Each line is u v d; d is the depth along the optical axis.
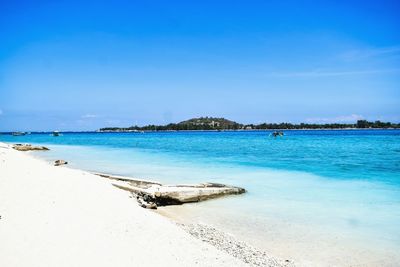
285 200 17.75
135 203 14.87
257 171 28.27
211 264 8.11
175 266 7.57
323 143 72.12
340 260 10.12
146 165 32.72
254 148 57.53
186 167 30.97
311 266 9.69
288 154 44.53
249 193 19.52
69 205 10.85
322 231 12.72
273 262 9.83
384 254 10.57
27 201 10.54
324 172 27.70
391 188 20.92
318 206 16.44
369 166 31.22
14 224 8.40
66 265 6.70
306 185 21.91
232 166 31.62
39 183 13.46
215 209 16.00
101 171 28.25
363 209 15.87
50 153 49.50
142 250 8.16
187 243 9.37
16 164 18.89
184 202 17.09
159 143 81.50
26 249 7.13
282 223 13.71
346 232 12.62
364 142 74.06
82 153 49.22
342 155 42.25
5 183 12.62
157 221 11.10
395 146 59.00
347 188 21.02
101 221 9.80
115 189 16.02
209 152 49.19
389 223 13.70
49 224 8.77
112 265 7.02
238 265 8.39
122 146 68.94
